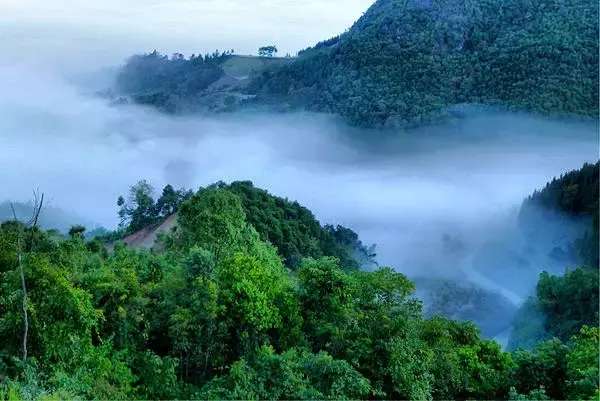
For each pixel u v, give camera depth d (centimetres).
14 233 2717
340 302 2817
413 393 2664
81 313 2361
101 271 2767
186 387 2622
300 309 2881
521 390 3181
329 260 2964
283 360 2488
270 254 3962
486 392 3177
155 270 3161
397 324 2747
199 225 3625
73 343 2345
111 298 2633
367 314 2783
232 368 2491
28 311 2289
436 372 3034
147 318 2738
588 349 2923
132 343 2644
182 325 2622
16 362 2175
